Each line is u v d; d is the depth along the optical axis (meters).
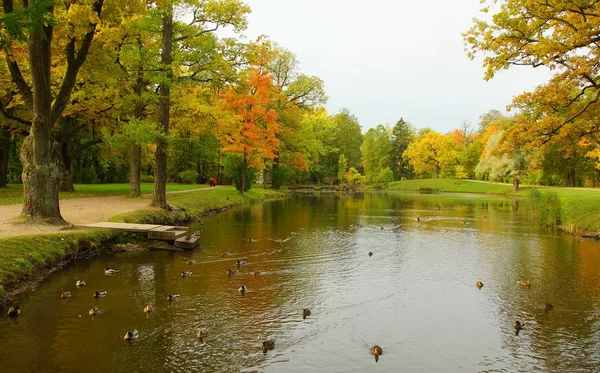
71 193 29.88
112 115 27.64
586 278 12.52
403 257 15.29
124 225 16.56
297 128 53.12
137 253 15.05
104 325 8.30
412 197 55.31
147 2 20.12
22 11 4.80
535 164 57.88
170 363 6.80
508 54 18.78
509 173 60.28
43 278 11.38
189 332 8.08
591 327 8.72
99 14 14.91
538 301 10.40
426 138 91.56
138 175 28.33
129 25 18.41
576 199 26.58
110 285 11.00
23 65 20.89
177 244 15.78
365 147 95.25
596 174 60.38
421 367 6.91
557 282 12.10
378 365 6.94
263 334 8.09
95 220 17.39
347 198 51.66
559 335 8.31
